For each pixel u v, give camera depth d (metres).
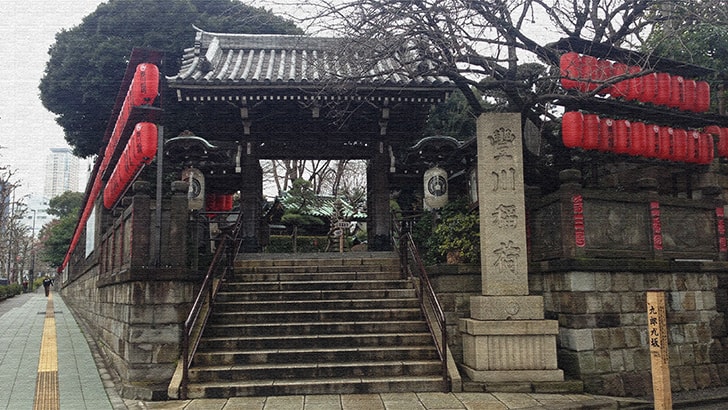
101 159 15.60
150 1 20.17
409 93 13.20
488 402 7.39
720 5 9.87
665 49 11.55
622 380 8.33
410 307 10.11
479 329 8.27
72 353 12.18
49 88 19.94
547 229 9.36
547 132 11.62
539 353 8.27
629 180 12.12
